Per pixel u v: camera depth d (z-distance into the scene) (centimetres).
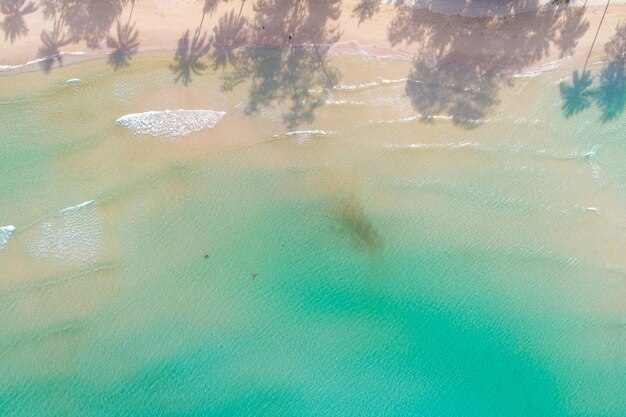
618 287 1427
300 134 1384
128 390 1372
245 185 1394
